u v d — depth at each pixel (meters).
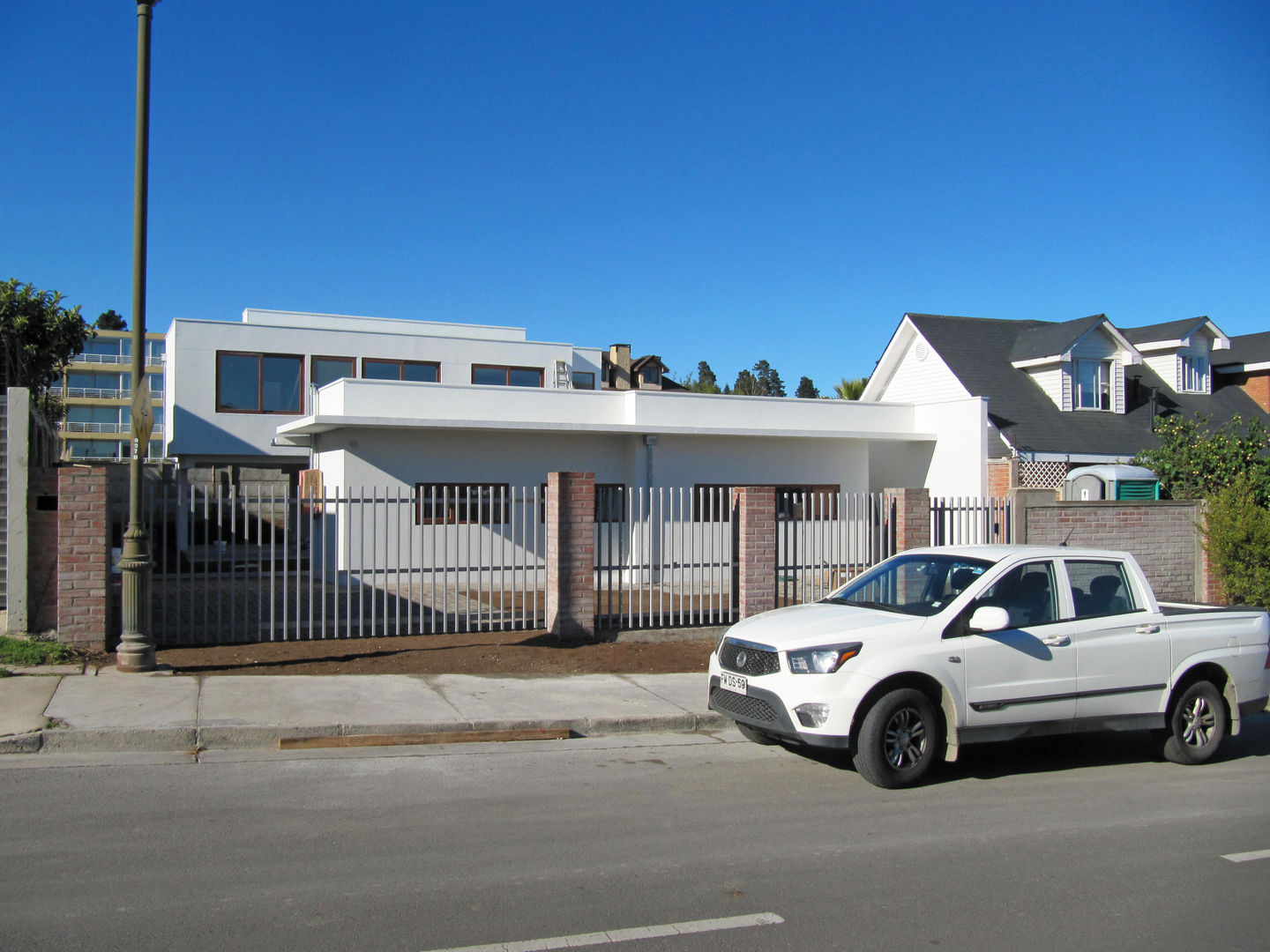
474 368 30.27
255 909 4.46
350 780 6.80
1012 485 19.30
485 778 6.98
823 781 7.15
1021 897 4.91
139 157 9.11
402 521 19.47
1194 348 29.44
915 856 5.52
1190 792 7.14
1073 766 7.93
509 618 13.66
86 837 5.42
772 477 22.28
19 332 20.81
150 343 54.72
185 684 9.02
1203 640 8.13
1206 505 16.41
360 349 29.06
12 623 9.97
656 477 21.20
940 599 7.68
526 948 4.13
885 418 23.61
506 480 20.31
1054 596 7.77
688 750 8.06
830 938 4.35
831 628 7.22
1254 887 5.12
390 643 11.47
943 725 7.20
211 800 6.20
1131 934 4.47
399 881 4.88
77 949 4.00
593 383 35.34
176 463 27.19
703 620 12.89
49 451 13.79
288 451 28.23
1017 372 27.94
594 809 6.28
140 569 9.36
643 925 4.43
